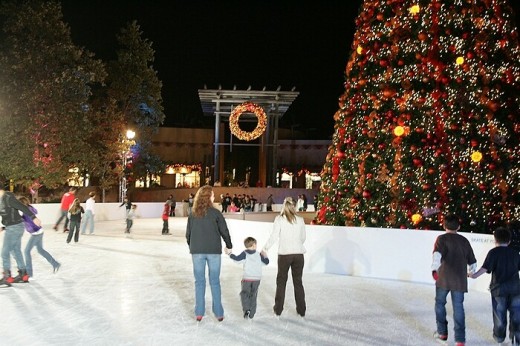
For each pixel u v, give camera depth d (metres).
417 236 11.17
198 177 51.03
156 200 40.47
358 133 13.65
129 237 19.55
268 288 10.09
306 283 10.70
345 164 13.83
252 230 13.54
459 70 12.55
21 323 7.25
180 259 13.81
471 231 12.14
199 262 7.46
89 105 32.28
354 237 11.75
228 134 53.28
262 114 37.66
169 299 8.94
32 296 8.95
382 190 12.98
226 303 8.71
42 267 11.92
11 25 26.94
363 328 7.34
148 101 38.25
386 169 12.92
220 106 41.66
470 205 12.21
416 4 13.12
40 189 34.50
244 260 7.73
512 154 12.30
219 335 6.84
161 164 40.66
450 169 12.44
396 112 13.02
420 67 12.89
